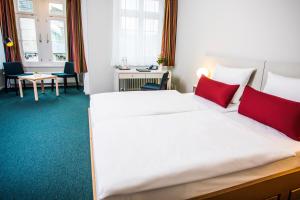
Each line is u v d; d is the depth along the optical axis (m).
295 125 1.60
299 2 2.00
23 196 1.66
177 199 1.12
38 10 5.18
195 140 1.47
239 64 2.70
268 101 1.86
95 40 4.44
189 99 2.63
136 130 1.60
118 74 4.16
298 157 1.43
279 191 1.37
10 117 3.36
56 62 5.60
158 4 4.51
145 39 4.60
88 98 4.66
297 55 2.06
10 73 4.86
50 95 4.82
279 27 2.22
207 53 3.51
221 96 2.40
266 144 1.44
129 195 1.02
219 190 1.20
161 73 4.37
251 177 1.29
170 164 1.16
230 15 2.93
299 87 1.80
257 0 2.47
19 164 2.09
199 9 3.67
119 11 4.31
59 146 2.49
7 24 4.86
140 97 2.61
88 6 4.22
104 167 1.13
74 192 1.73
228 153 1.29
